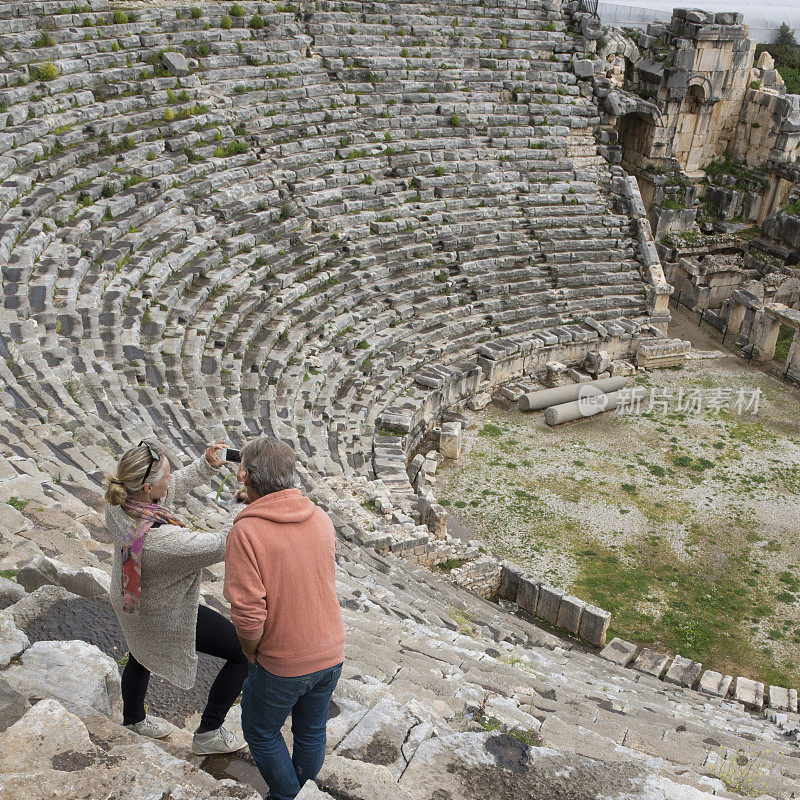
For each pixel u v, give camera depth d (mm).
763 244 40438
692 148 42656
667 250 40312
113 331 19781
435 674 9633
